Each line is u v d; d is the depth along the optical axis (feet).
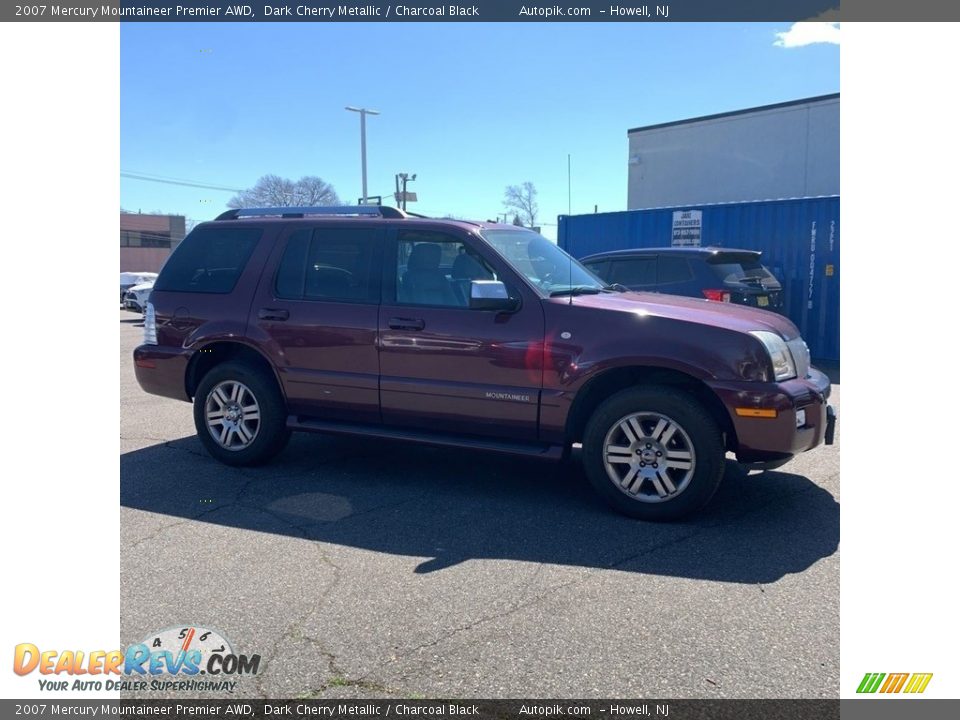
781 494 17.08
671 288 32.86
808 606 11.59
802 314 39.27
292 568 13.09
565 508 16.30
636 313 15.62
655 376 15.96
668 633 10.83
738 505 16.37
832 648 10.40
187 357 19.70
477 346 16.58
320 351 18.15
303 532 14.84
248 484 18.02
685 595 12.01
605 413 15.52
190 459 20.24
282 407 19.03
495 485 17.99
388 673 9.92
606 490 15.67
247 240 19.58
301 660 10.23
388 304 17.60
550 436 16.24
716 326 15.06
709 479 14.88
